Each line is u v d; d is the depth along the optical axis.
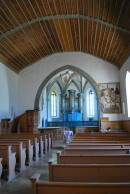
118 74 16.94
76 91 28.39
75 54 17.72
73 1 10.07
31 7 10.52
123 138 9.94
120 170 3.62
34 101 17.64
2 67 14.68
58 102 27.91
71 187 2.52
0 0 9.43
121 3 8.72
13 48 13.83
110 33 11.96
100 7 9.82
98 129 18.02
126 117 15.04
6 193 5.61
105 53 15.49
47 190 2.55
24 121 16.67
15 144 8.17
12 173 7.06
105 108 16.67
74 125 24.91
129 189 2.46
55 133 18.73
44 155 11.82
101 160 4.82
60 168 3.64
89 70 17.36
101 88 16.98
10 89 16.11
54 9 10.87
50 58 18.00
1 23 11.07
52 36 14.10
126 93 14.66
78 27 12.68
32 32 12.88
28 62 17.42
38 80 17.89
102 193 2.48
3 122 13.95
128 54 12.92
